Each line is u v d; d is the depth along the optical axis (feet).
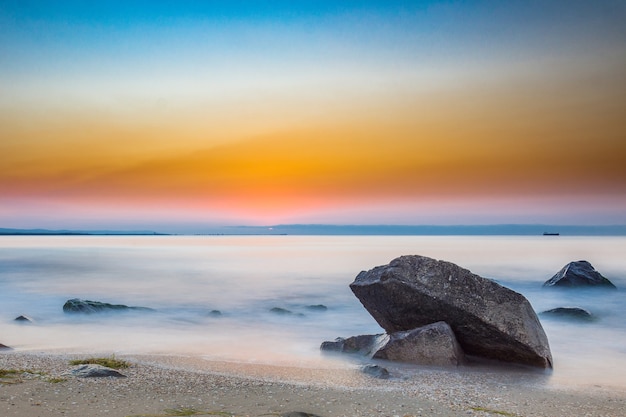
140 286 165.07
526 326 62.08
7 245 575.38
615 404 46.96
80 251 422.41
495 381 55.47
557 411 44.32
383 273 66.90
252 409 40.98
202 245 646.33
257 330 92.02
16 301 126.72
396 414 40.75
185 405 41.65
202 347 75.51
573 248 466.70
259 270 227.40
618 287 145.79
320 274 206.18
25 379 47.85
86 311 103.35
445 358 61.62
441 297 63.72
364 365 62.34
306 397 45.50
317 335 87.30
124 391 45.29
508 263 258.16
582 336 84.28
